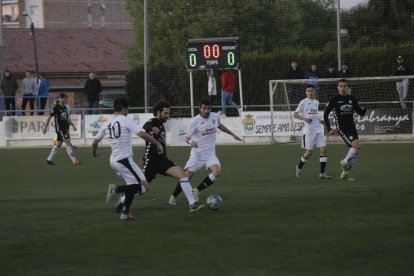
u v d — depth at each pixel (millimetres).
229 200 23438
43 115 57250
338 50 51094
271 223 19016
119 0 142625
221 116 52000
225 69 52531
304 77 54562
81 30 109312
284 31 61500
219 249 15969
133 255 15570
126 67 100562
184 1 66438
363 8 62469
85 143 54406
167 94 58219
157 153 21531
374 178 28547
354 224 18594
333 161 36438
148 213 21219
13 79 57531
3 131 55438
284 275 13641
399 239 16609
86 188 27875
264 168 33812
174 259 15109
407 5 61938
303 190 25516
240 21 63406
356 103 28719
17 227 19328
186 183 21359
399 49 55406
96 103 56969
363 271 13820
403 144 45500
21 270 14453
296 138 50344
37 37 104938
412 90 50719
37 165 38656
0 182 30578
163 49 66438
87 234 18094
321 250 15641
